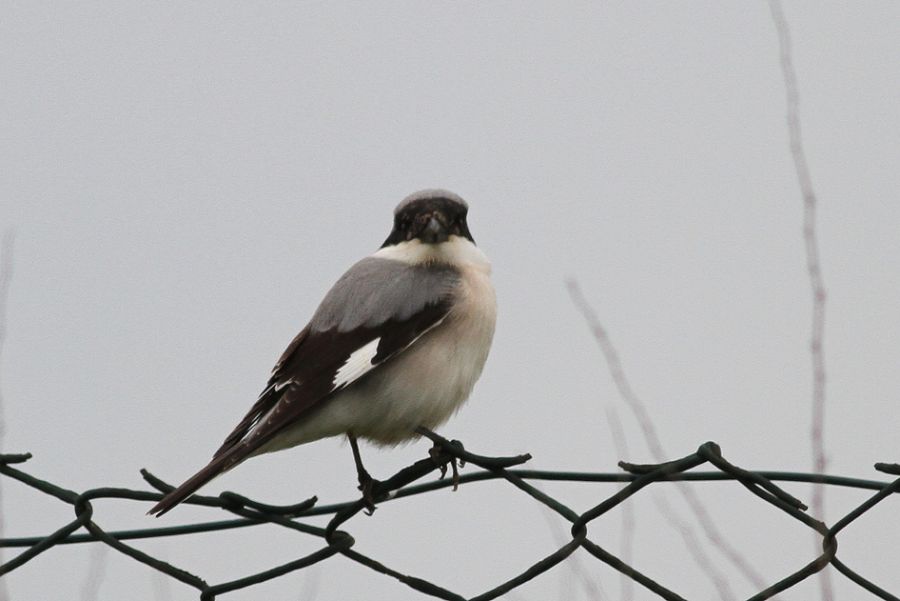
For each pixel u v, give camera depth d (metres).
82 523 7.98
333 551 7.78
